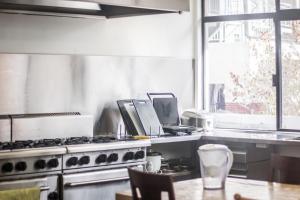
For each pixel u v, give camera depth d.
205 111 5.86
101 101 5.12
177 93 5.93
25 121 4.43
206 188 3.22
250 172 5.04
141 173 2.78
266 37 5.73
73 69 4.91
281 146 5.00
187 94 6.05
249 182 3.47
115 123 5.23
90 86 5.04
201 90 6.17
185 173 5.14
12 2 4.28
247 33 5.88
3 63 4.45
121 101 5.16
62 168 3.97
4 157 3.66
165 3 4.56
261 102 5.79
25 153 3.76
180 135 5.11
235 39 5.98
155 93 5.57
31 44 4.67
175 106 5.60
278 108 5.62
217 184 3.21
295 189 3.20
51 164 3.89
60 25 4.87
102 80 5.14
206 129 5.68
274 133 5.43
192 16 6.12
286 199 2.91
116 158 4.28
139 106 5.11
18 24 4.59
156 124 5.11
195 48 6.13
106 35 5.23
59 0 4.46
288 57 5.55
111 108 5.21
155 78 5.66
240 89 5.95
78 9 4.86
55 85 4.78
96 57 5.09
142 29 5.57
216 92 6.13
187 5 4.76
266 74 5.75
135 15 4.89
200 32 6.16
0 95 4.43
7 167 3.69
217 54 6.12
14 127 4.38
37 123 4.50
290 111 5.57
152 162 4.86
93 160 4.14
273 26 5.65
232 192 3.12
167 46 5.84
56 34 4.84
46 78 4.71
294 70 5.52
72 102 4.90
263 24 5.74
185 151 5.70
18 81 4.53
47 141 4.31
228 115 6.05
